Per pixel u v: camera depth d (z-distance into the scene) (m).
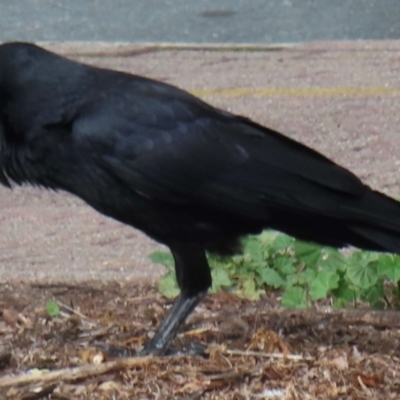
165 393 8.66
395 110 16.95
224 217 9.38
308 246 10.62
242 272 11.17
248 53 20.28
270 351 9.39
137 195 9.25
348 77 18.59
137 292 11.33
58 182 9.46
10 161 9.48
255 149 9.29
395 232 9.15
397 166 15.20
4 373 9.16
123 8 24.58
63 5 24.81
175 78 18.77
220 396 8.62
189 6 24.73
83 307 10.78
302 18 23.75
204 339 9.83
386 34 22.67
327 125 16.50
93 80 9.36
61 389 8.72
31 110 9.19
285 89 18.05
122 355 9.48
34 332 10.02
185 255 9.51
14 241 13.53
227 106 17.31
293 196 9.18
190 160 9.18
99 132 9.06
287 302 10.51
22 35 22.72
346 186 9.12
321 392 8.62
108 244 13.43
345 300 10.53
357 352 9.38
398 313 10.12
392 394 8.62
